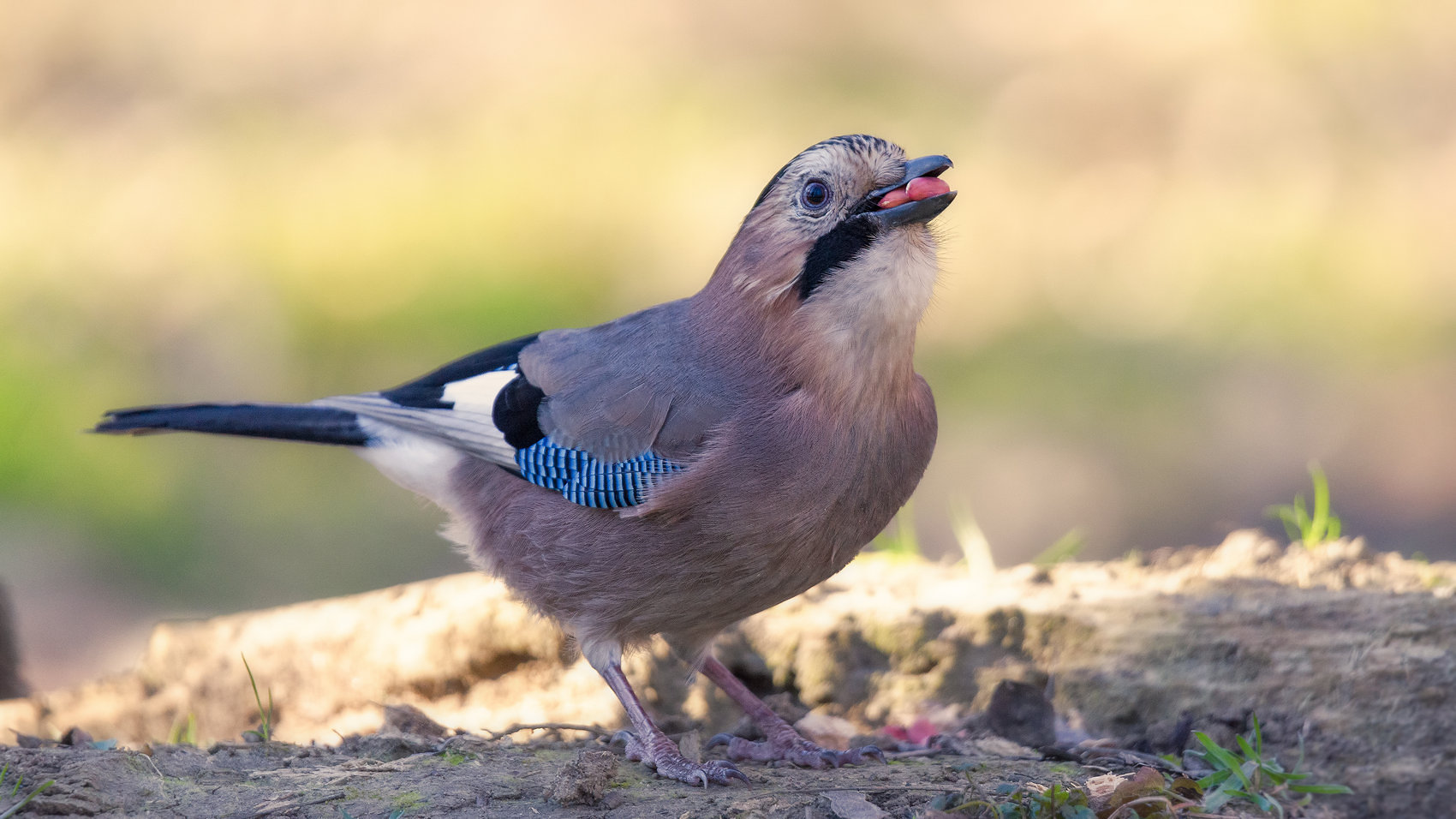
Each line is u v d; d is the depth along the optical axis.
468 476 6.43
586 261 18.00
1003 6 22.20
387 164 19.77
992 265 17.58
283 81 21.84
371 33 22.66
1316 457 13.60
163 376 16.34
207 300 17.31
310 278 17.80
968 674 6.98
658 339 5.98
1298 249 17.05
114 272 17.89
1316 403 14.46
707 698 7.19
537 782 5.43
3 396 14.95
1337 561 7.26
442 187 19.25
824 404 5.54
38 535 13.22
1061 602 6.96
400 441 6.72
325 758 5.79
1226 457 13.76
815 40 21.98
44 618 11.84
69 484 13.98
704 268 17.64
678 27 22.30
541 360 6.23
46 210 19.09
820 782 5.54
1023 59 21.06
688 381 5.75
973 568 7.96
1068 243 17.78
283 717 8.01
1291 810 5.51
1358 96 19.30
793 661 7.17
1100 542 12.71
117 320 17.00
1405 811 5.94
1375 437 13.84
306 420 6.88
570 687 7.36
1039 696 6.49
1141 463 13.76
